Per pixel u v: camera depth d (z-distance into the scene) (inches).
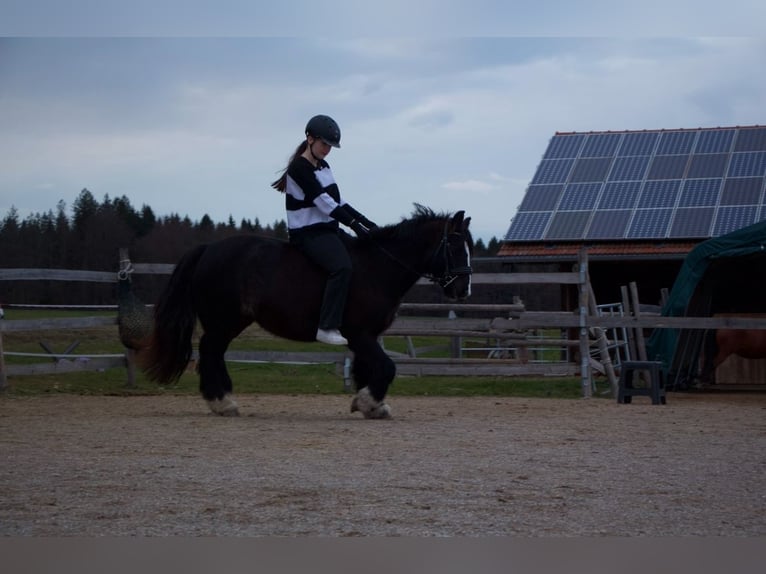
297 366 780.6
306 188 403.5
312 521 209.6
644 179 1042.1
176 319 426.0
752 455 306.7
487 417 427.2
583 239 958.4
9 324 554.6
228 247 422.6
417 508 222.4
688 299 611.2
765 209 939.3
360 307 407.8
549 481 256.4
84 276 573.3
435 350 854.5
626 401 526.6
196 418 414.9
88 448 314.0
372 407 411.2
